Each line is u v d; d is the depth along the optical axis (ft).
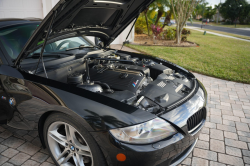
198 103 6.76
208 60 25.35
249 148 8.41
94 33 9.53
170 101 6.42
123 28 10.15
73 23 7.74
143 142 5.07
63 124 6.13
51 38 7.70
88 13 7.55
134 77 7.67
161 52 29.55
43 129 6.47
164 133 5.38
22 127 7.00
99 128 5.04
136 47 32.86
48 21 5.90
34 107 6.17
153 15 46.65
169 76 8.34
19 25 8.75
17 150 7.55
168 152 5.37
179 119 5.79
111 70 8.51
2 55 7.40
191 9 37.04
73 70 8.16
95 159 5.41
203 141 8.78
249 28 116.26
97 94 5.74
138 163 5.07
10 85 6.73
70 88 5.91
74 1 6.01
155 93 6.83
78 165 5.99
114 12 8.48
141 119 5.13
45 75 7.10
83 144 5.76
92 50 9.75
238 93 14.35
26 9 20.12
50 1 21.08
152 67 9.54
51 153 6.53
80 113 5.22
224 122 10.39
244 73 19.69
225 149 8.29
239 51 33.96
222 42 45.88
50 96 5.77
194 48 34.99
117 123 4.98
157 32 40.27
